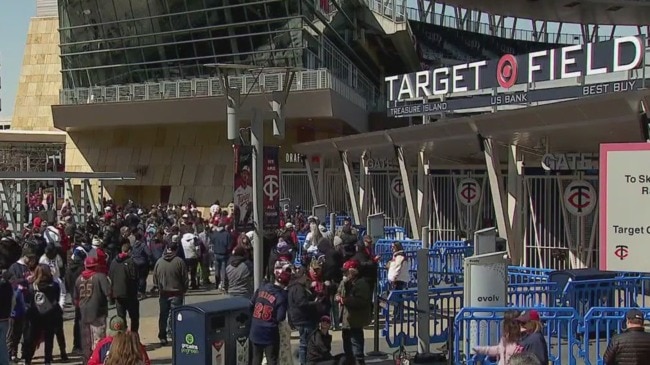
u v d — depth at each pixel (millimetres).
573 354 10430
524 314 8445
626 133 15328
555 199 19984
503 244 13758
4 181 25500
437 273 19406
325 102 38562
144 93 44719
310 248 18453
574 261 19297
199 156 47188
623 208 7801
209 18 42531
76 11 46938
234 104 12422
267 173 12625
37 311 11141
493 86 24578
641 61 19125
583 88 20984
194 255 19875
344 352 10836
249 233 17062
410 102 29234
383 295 14492
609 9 63375
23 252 13758
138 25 45156
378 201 30797
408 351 11719
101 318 10883
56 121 46406
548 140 18250
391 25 52750
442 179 26156
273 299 9797
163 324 13117
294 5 39688
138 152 48938
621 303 13258
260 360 9812
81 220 28109
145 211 35938
